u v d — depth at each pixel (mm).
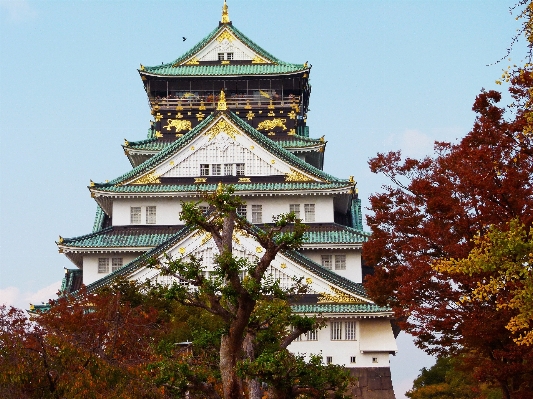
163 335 58500
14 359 44688
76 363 45438
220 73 105875
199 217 36812
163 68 106500
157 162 90750
